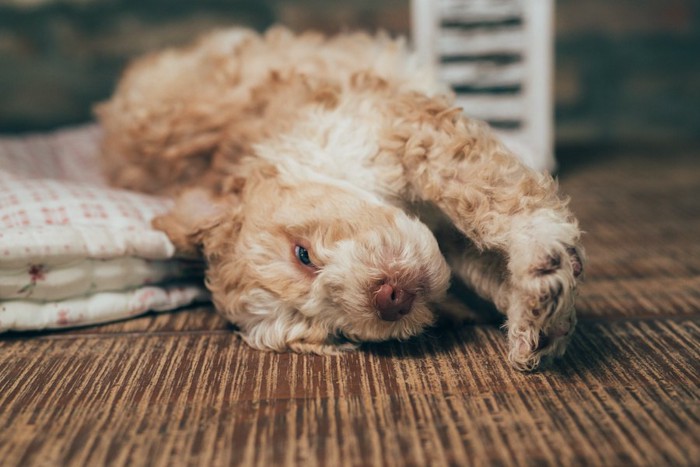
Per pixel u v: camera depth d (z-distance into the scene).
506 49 0.72
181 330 0.41
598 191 0.71
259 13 1.00
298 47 0.53
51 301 0.41
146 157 0.52
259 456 0.29
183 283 0.45
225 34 0.59
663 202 0.66
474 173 0.37
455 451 0.29
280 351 0.38
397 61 0.50
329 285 0.36
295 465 0.28
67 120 0.99
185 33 0.99
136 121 0.53
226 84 0.50
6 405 0.33
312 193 0.38
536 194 0.36
